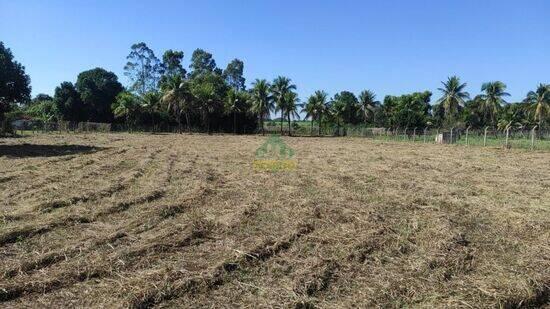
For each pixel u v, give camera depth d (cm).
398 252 694
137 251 659
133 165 1817
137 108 6750
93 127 6275
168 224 842
